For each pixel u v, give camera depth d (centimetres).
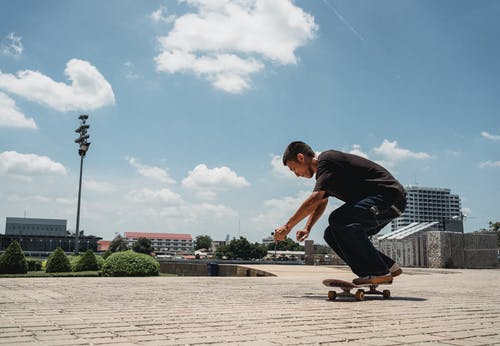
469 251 1898
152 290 596
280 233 472
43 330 248
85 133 2353
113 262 1396
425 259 1923
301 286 716
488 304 423
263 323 279
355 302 434
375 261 475
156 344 205
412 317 315
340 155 482
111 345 202
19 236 9031
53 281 794
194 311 347
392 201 480
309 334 237
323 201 535
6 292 547
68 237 9350
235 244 12750
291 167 513
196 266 2125
